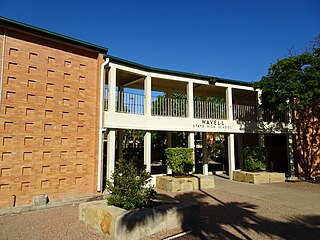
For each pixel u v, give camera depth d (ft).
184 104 44.86
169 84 48.01
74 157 29.60
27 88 26.78
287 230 19.63
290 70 42.75
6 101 25.30
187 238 17.85
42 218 22.20
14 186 25.08
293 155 53.52
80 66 31.37
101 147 31.63
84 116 30.96
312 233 18.98
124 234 17.02
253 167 46.55
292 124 53.78
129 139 78.69
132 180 20.98
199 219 21.74
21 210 24.14
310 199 31.32
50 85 28.53
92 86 32.17
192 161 40.47
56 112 28.66
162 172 55.47
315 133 54.75
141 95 39.09
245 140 63.31
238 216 23.62
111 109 34.42
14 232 18.69
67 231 18.80
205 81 46.06
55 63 29.19
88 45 31.35
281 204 28.55
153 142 73.87
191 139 43.70
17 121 25.80
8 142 25.07
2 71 25.34
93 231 18.76
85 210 20.47
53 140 28.14
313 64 42.70
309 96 41.73
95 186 30.76
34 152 26.63
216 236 18.26
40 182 26.78
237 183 43.96
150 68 39.88
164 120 40.70
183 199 31.14
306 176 52.75
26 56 27.09
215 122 46.09
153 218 18.62
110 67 34.96
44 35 27.94
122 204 20.33
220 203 29.04
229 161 48.39
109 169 33.96
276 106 45.98
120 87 46.70
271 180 45.01
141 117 38.06
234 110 50.19
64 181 28.58
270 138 60.59
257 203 29.04
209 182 39.17
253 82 48.21
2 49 25.59
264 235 18.51
